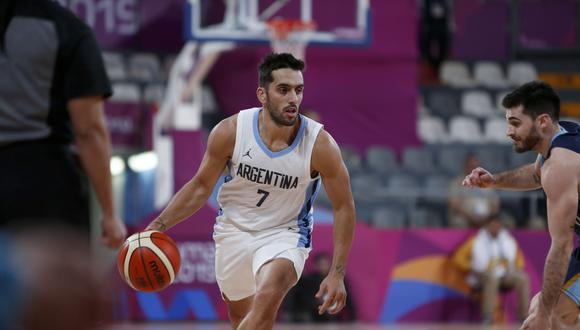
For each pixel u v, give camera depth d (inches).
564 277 316.8
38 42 222.1
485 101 1342.3
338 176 343.6
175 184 843.4
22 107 222.7
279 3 1001.5
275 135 339.6
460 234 856.9
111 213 244.2
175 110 956.6
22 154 223.6
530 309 333.7
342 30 964.6
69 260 61.2
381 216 1035.9
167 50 1238.9
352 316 829.8
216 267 361.1
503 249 840.9
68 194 228.7
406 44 1205.1
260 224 346.9
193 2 910.4
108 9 1218.6
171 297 810.2
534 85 333.4
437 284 850.8
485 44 1421.0
